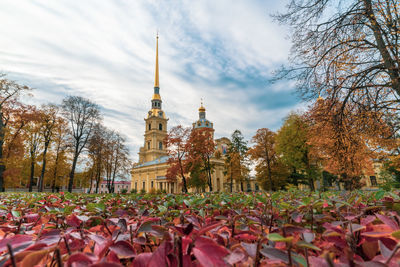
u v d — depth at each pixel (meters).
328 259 0.61
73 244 1.07
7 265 0.72
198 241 0.75
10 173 25.95
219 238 1.12
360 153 10.02
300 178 30.12
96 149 30.83
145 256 0.78
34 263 0.67
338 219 1.65
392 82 7.96
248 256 0.81
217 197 3.20
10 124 25.94
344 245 0.99
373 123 8.92
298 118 25.62
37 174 36.12
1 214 2.13
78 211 1.86
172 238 0.87
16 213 1.65
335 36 8.35
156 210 2.29
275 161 32.09
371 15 7.37
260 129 32.88
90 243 1.11
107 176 35.03
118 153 34.47
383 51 7.90
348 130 9.27
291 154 26.19
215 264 0.67
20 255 0.71
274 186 30.81
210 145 28.83
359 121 8.98
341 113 9.30
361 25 8.13
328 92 9.19
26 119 25.83
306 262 0.75
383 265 0.67
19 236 0.90
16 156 26.64
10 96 23.94
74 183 46.12
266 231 1.38
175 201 2.83
